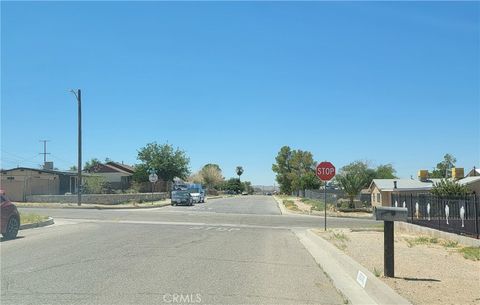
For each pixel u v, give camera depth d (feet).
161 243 55.98
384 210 34.91
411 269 38.50
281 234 74.69
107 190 206.18
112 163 286.87
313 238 65.87
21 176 165.48
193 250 50.70
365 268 38.45
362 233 71.26
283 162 448.65
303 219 114.62
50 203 150.30
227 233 72.59
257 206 182.50
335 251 49.08
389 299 28.27
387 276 35.17
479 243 52.95
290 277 37.14
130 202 170.09
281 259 46.37
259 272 38.83
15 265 40.16
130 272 37.47
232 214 126.72
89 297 29.50
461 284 32.71
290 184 433.07
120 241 57.16
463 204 60.85
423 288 31.37
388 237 35.29
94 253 47.16
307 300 29.99
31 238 59.67
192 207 165.17
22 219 78.13
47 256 45.06
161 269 38.99
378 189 183.21
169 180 249.75
